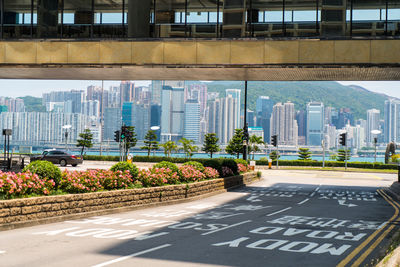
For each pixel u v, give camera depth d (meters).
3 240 9.80
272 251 9.27
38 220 12.12
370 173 53.81
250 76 28.47
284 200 22.20
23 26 26.98
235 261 8.27
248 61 25.00
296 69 25.14
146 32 26.45
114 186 16.31
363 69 24.64
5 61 26.53
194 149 72.75
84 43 26.05
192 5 26.23
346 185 34.09
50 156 47.41
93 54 26.00
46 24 26.81
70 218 13.33
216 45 25.25
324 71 25.70
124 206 16.19
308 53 24.52
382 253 9.20
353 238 11.16
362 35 24.64
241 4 25.77
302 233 11.81
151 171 19.72
